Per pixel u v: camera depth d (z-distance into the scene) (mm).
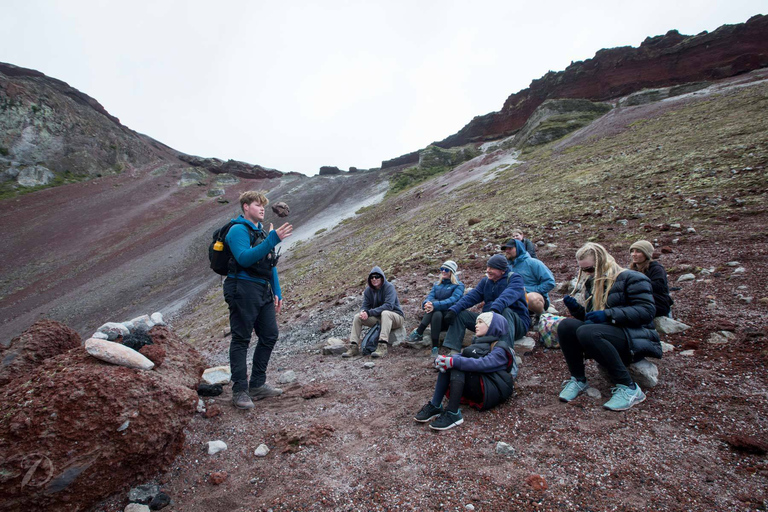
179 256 43156
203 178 89438
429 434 3018
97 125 90875
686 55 55625
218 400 3996
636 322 3053
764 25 51062
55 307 32094
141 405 2592
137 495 2467
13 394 2479
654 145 20078
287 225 3641
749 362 3201
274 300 4203
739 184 9711
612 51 63594
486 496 2189
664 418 2740
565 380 3625
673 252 6812
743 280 4938
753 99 24672
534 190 19312
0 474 2072
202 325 16328
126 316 28016
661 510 1934
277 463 2816
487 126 78625
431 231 17844
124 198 70438
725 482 2074
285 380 4824
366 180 82375
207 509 2377
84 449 2326
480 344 3471
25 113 77875
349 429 3262
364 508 2209
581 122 47812
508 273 4441
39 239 52000
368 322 5645
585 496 2096
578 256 3533
